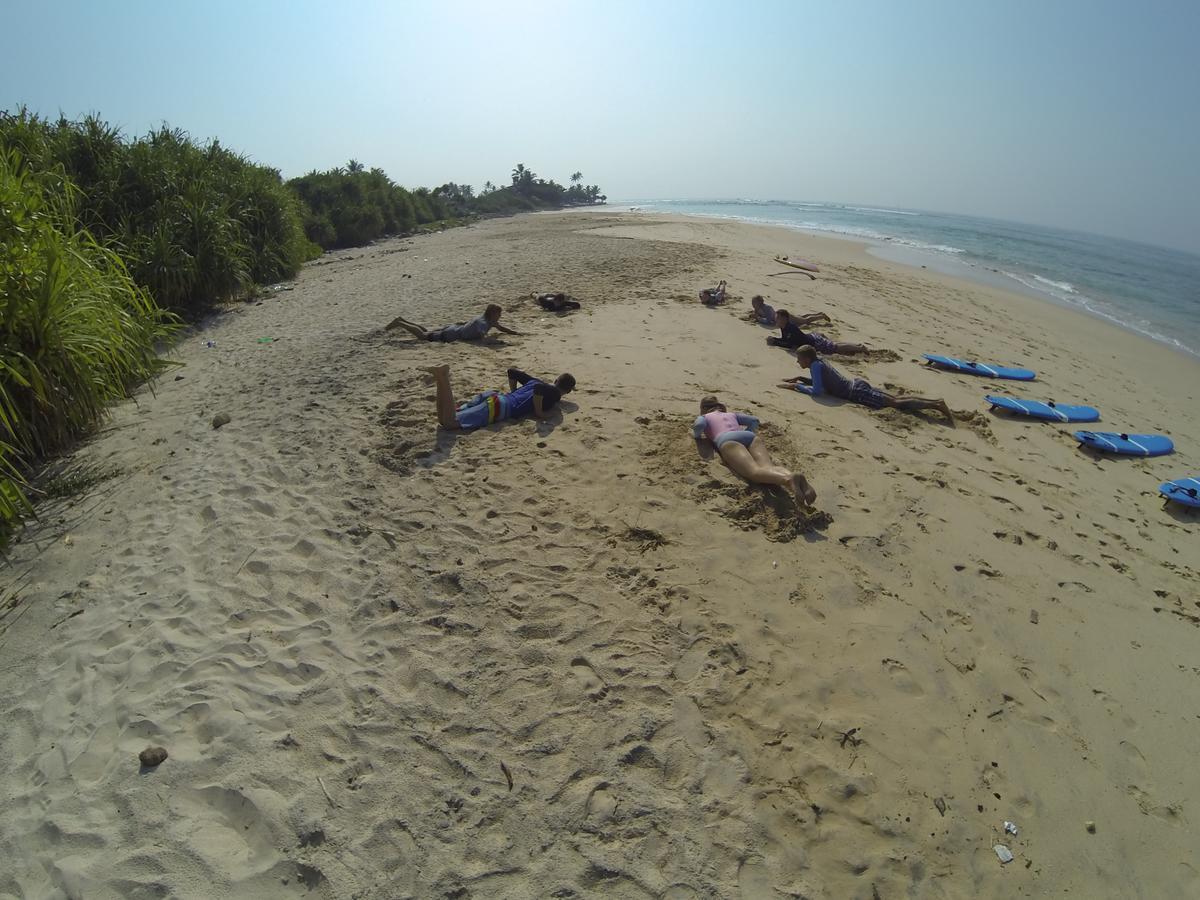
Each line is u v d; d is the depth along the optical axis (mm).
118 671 3676
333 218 30281
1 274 5930
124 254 11641
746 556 4910
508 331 9727
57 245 6402
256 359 9242
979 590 4902
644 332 10281
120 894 2609
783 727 3598
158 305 11953
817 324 11891
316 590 4348
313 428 6574
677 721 3551
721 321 11242
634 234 27484
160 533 4910
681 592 4492
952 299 16672
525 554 4762
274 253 16828
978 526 5730
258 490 5449
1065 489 6773
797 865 2945
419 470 5801
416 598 4297
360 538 4859
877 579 4852
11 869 2693
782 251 22984
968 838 3176
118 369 7348
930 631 4430
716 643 4094
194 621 4031
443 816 3004
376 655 3850
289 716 3424
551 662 3871
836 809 3213
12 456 5891
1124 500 6758
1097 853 3195
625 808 3096
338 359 8742
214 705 3443
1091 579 5250
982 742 3697
